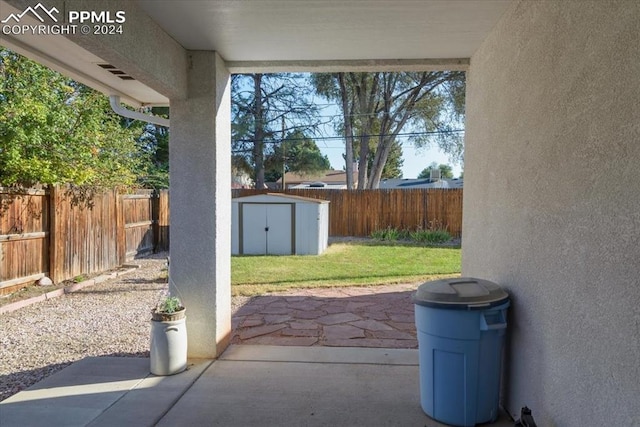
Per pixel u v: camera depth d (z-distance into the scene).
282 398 3.57
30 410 3.34
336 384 3.85
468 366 2.99
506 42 3.32
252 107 20.06
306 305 6.84
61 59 3.66
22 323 5.87
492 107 3.64
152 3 3.25
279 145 20.27
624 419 1.83
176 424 3.15
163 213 12.95
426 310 3.10
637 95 1.75
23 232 7.29
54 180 7.66
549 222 2.55
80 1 2.59
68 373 4.08
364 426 3.11
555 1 2.49
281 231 12.20
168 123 4.95
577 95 2.24
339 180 35.97
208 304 4.47
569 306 2.31
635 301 1.76
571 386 2.29
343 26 3.68
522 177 2.96
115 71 4.00
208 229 4.44
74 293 7.64
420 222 15.62
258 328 5.63
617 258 1.88
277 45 4.17
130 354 4.72
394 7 3.29
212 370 4.17
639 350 1.73
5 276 6.97
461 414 3.03
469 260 4.34
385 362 4.40
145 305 6.85
